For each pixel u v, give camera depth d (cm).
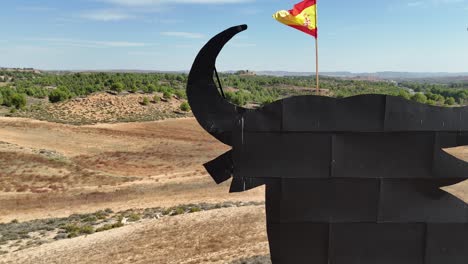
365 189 845
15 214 3141
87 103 8950
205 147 5950
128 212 3136
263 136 844
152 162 5016
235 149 847
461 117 830
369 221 850
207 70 830
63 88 10806
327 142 841
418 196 845
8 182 3747
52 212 3212
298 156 845
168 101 10112
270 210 857
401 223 850
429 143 835
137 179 4172
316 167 845
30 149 4659
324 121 837
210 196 3478
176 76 18788
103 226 2705
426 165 838
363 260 860
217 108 841
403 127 833
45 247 2208
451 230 846
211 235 2138
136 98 9675
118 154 5369
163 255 1917
